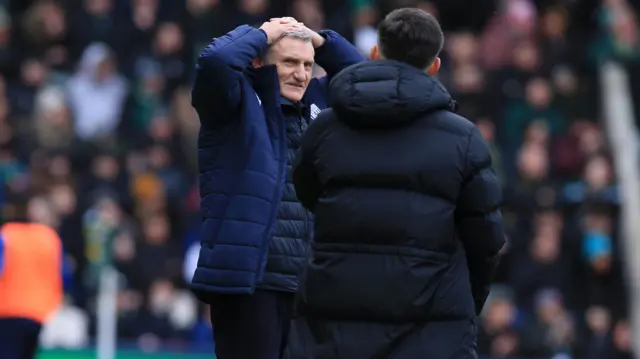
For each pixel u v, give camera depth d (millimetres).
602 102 56125
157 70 55781
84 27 57500
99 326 37531
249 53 19797
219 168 19953
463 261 17516
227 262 19453
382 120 17281
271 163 19844
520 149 52844
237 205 19625
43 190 47219
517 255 47188
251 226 19531
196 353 39875
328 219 17469
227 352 20156
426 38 17766
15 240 32156
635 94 58656
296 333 17562
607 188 48688
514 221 48656
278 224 20188
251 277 19422
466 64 55688
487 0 60469
